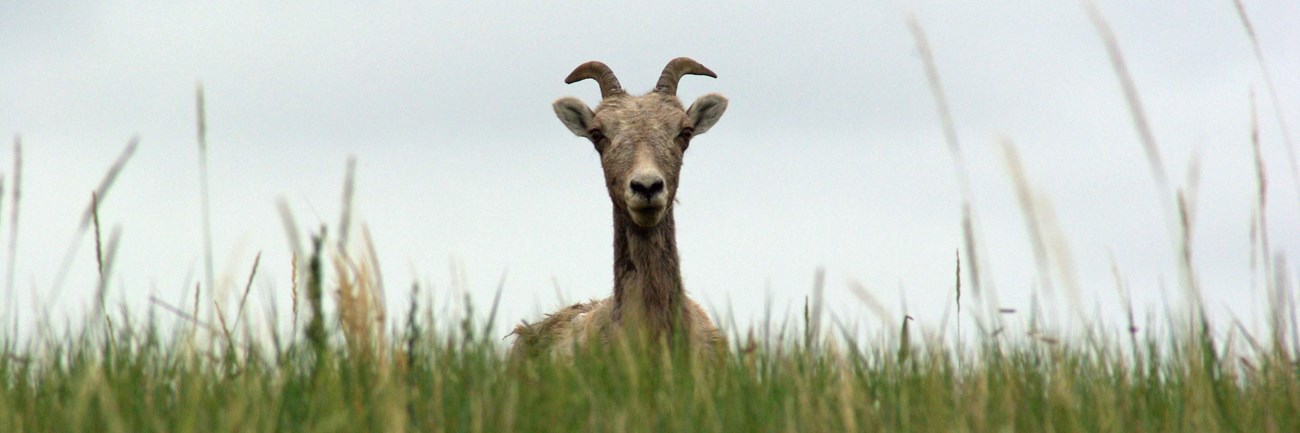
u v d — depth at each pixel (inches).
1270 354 609.9
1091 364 629.6
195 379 550.6
